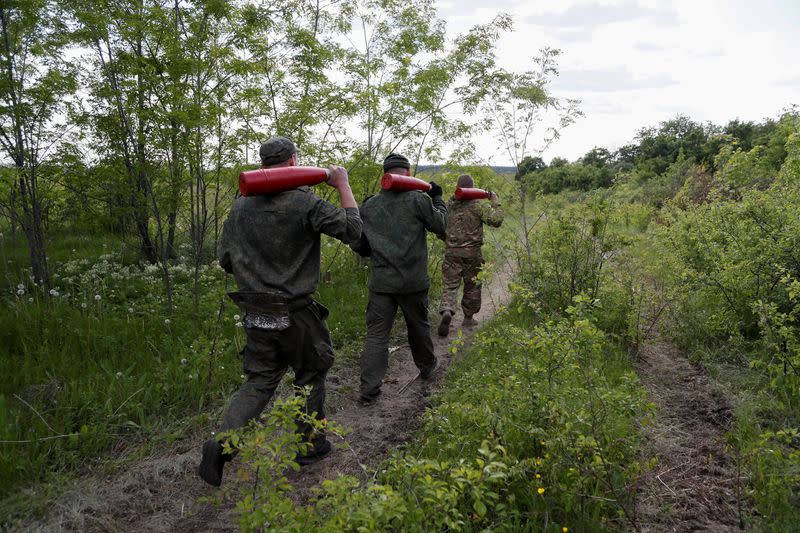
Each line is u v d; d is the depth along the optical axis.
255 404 3.07
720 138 5.75
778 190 5.24
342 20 7.98
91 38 6.31
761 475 2.79
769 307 3.91
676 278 5.59
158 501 3.03
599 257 5.75
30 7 6.00
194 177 6.25
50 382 4.10
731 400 3.98
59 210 7.44
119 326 5.28
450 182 8.41
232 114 6.26
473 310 6.49
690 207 6.46
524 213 5.75
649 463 2.88
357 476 3.21
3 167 5.85
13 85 5.68
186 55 5.94
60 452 3.34
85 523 2.80
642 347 5.17
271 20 6.65
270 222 3.10
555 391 2.91
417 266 4.44
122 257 7.81
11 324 5.07
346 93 6.93
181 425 3.81
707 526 2.66
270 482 2.18
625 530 2.61
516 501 2.71
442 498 2.11
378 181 8.18
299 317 3.16
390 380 4.88
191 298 6.30
